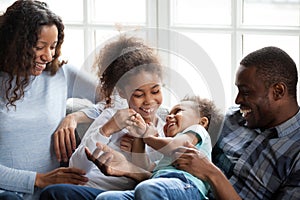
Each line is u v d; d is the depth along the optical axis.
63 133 2.30
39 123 2.28
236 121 2.35
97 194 2.16
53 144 2.32
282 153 2.13
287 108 2.19
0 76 2.25
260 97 2.17
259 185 2.15
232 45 2.64
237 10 2.62
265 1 2.62
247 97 2.19
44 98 2.30
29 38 2.18
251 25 2.64
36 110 2.28
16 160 2.26
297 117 2.18
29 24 2.18
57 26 2.25
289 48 2.56
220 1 2.68
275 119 2.19
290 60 2.19
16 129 2.24
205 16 2.72
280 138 2.17
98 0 2.89
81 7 2.92
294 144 2.13
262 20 2.63
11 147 2.25
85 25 2.87
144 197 1.98
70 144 2.30
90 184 2.26
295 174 2.07
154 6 2.75
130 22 2.86
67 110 2.48
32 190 2.23
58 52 2.31
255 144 2.21
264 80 2.16
